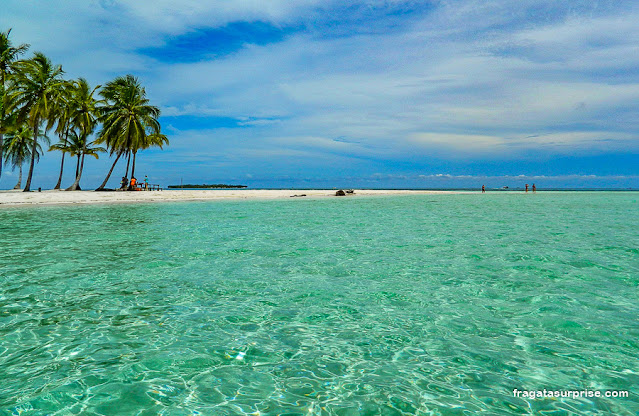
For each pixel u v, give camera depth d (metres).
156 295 6.13
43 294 6.13
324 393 3.39
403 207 26.11
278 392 3.41
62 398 3.27
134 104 41.66
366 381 3.59
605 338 4.50
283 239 11.77
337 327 4.88
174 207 25.12
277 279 7.12
